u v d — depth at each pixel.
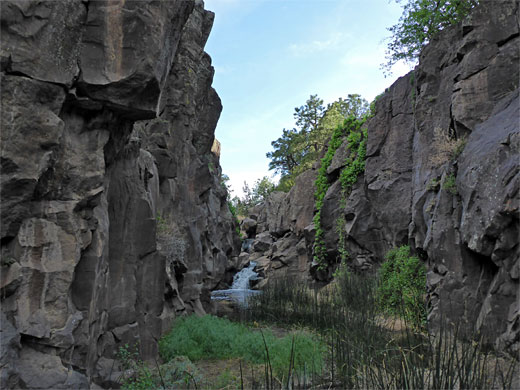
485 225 6.86
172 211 10.88
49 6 4.30
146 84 4.96
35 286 4.23
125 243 6.92
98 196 5.14
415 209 10.93
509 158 6.82
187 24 13.09
